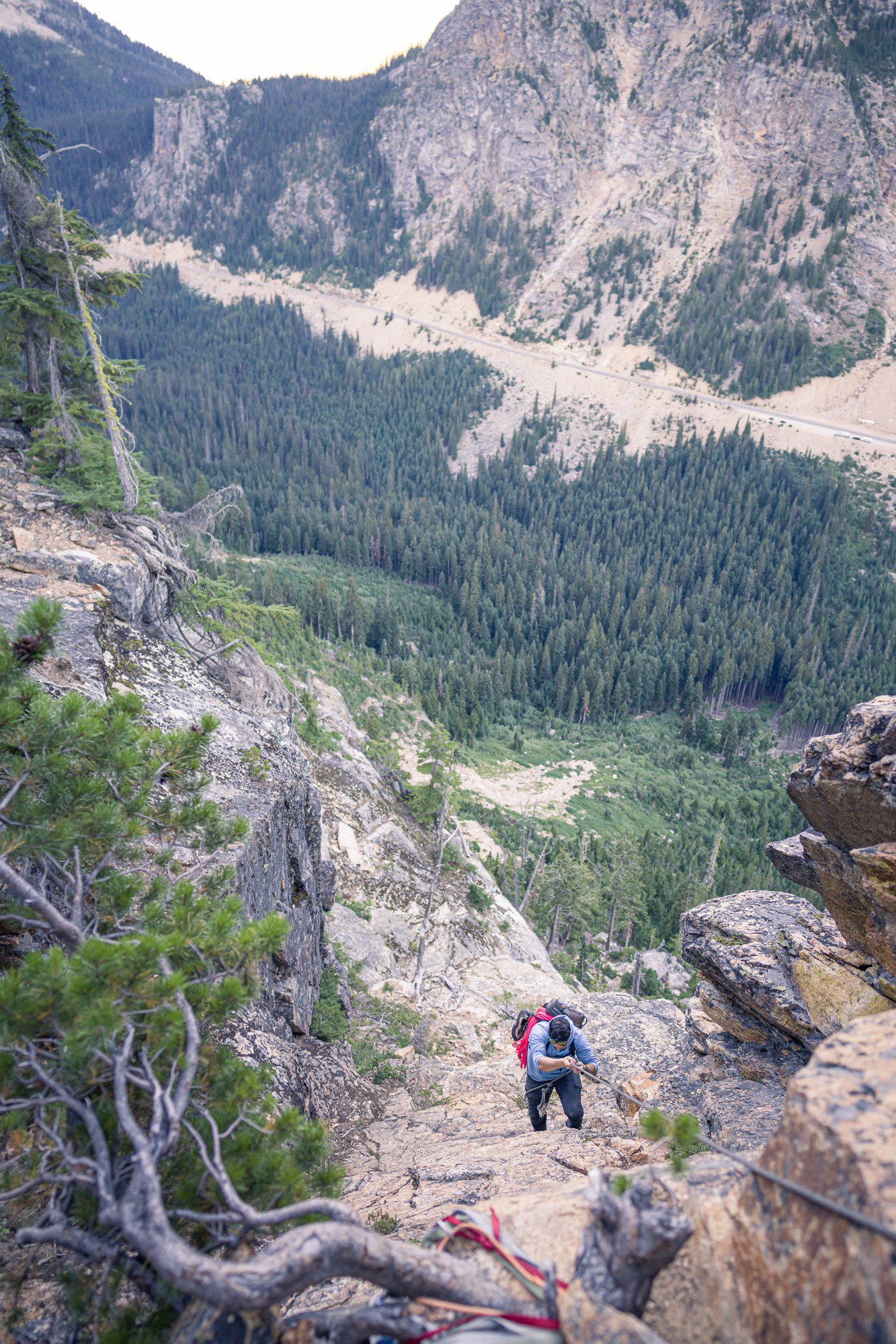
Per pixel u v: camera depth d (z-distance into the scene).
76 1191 3.59
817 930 8.57
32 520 15.34
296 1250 2.60
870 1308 2.08
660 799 126.19
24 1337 3.89
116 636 14.04
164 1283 3.26
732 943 8.80
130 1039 3.62
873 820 5.86
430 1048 19.05
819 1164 2.56
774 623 198.50
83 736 4.96
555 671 171.12
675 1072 9.20
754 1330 2.52
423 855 38.06
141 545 16.27
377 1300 2.84
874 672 180.75
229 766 12.91
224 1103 4.10
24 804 4.75
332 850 32.19
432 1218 5.30
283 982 12.30
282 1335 2.75
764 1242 2.66
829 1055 3.02
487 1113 10.08
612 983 62.16
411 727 104.94
